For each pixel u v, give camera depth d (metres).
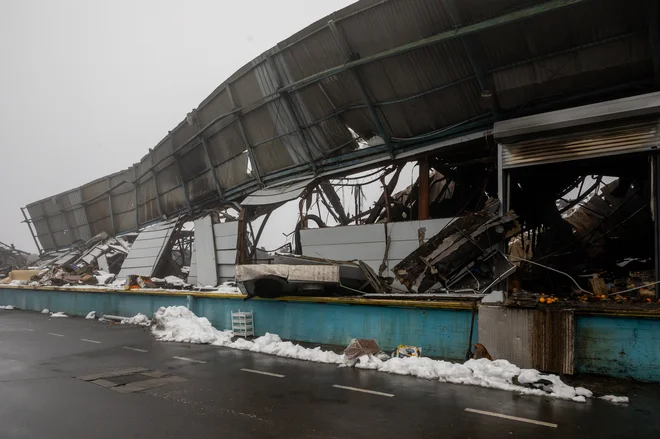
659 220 9.45
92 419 6.15
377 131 15.16
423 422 6.02
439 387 7.80
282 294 12.51
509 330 8.77
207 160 21.48
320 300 11.78
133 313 17.64
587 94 11.33
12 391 7.62
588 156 10.30
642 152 9.74
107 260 28.38
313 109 15.94
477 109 12.90
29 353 11.18
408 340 10.23
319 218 17.92
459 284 11.64
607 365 8.12
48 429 5.76
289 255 13.80
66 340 13.20
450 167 14.67
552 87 11.59
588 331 8.34
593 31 10.32
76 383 8.17
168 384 8.07
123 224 31.36
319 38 14.11
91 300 19.70
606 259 14.16
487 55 11.62
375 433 5.62
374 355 9.73
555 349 8.31
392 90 13.73
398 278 11.30
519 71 11.61
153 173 26.22
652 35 9.62
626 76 10.78
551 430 5.73
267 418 6.18
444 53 12.15
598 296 9.85
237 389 7.70
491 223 10.80
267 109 17.31
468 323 9.50
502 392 7.47
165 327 13.93
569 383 7.78
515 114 12.34
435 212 16.11
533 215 14.09
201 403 6.89
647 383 7.74
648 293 9.54
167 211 26.55
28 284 24.75
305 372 8.98
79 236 35.53
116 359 10.38
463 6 10.94
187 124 21.56
